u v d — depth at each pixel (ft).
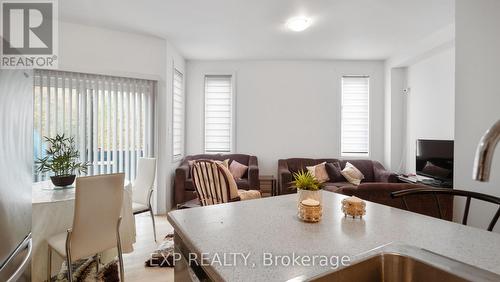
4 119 3.17
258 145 15.74
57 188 7.21
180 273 3.27
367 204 4.39
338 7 9.11
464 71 6.59
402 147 14.75
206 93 15.69
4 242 3.14
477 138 6.32
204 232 3.05
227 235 2.96
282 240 2.82
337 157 15.71
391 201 6.97
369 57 14.92
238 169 14.02
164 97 12.27
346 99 15.62
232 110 15.56
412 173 13.65
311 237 2.91
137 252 8.28
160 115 12.26
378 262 2.48
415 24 10.43
